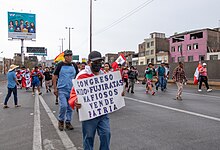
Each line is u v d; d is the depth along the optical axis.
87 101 3.67
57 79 6.12
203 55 61.22
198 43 62.59
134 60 89.00
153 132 5.84
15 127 6.60
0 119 7.71
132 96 13.43
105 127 3.72
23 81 19.75
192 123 6.68
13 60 55.31
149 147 4.76
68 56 6.08
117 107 3.80
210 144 4.89
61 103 5.98
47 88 17.05
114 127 6.38
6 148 4.86
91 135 3.73
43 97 13.77
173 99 11.91
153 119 7.28
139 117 7.60
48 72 16.92
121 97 3.85
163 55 73.94
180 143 4.97
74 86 3.63
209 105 9.83
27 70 19.66
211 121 6.91
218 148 4.65
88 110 3.65
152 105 10.03
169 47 73.94
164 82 16.75
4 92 18.30
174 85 23.23
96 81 3.73
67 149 4.73
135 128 6.25
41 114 8.41
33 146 4.94
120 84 3.85
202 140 5.15
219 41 63.28
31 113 8.66
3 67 46.75
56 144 5.04
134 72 15.36
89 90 3.69
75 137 5.50
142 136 5.52
